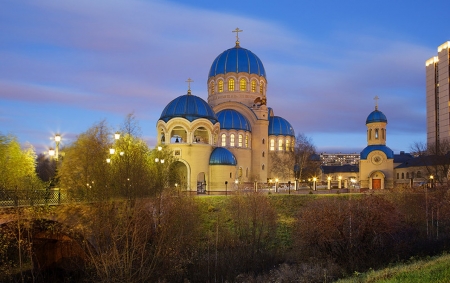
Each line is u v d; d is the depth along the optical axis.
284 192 75.19
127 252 32.81
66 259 40.69
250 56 97.94
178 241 38.41
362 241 36.88
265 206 48.56
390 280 22.91
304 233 38.53
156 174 49.09
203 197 57.09
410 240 39.09
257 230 47.66
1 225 32.75
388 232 37.19
